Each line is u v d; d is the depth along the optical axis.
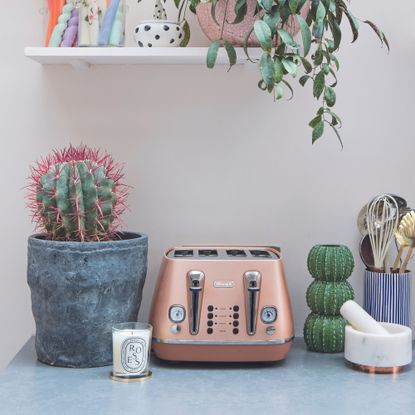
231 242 1.54
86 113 1.53
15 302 1.54
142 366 1.25
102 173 1.29
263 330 1.29
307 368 1.32
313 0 1.28
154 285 1.54
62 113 1.53
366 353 1.29
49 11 1.42
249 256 1.37
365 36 1.52
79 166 1.27
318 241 1.54
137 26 1.41
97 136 1.53
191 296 1.29
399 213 1.46
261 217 1.54
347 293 1.41
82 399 1.15
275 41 1.32
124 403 1.13
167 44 1.40
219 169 1.54
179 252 1.43
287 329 1.31
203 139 1.53
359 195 1.54
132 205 1.54
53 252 1.27
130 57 1.40
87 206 1.27
